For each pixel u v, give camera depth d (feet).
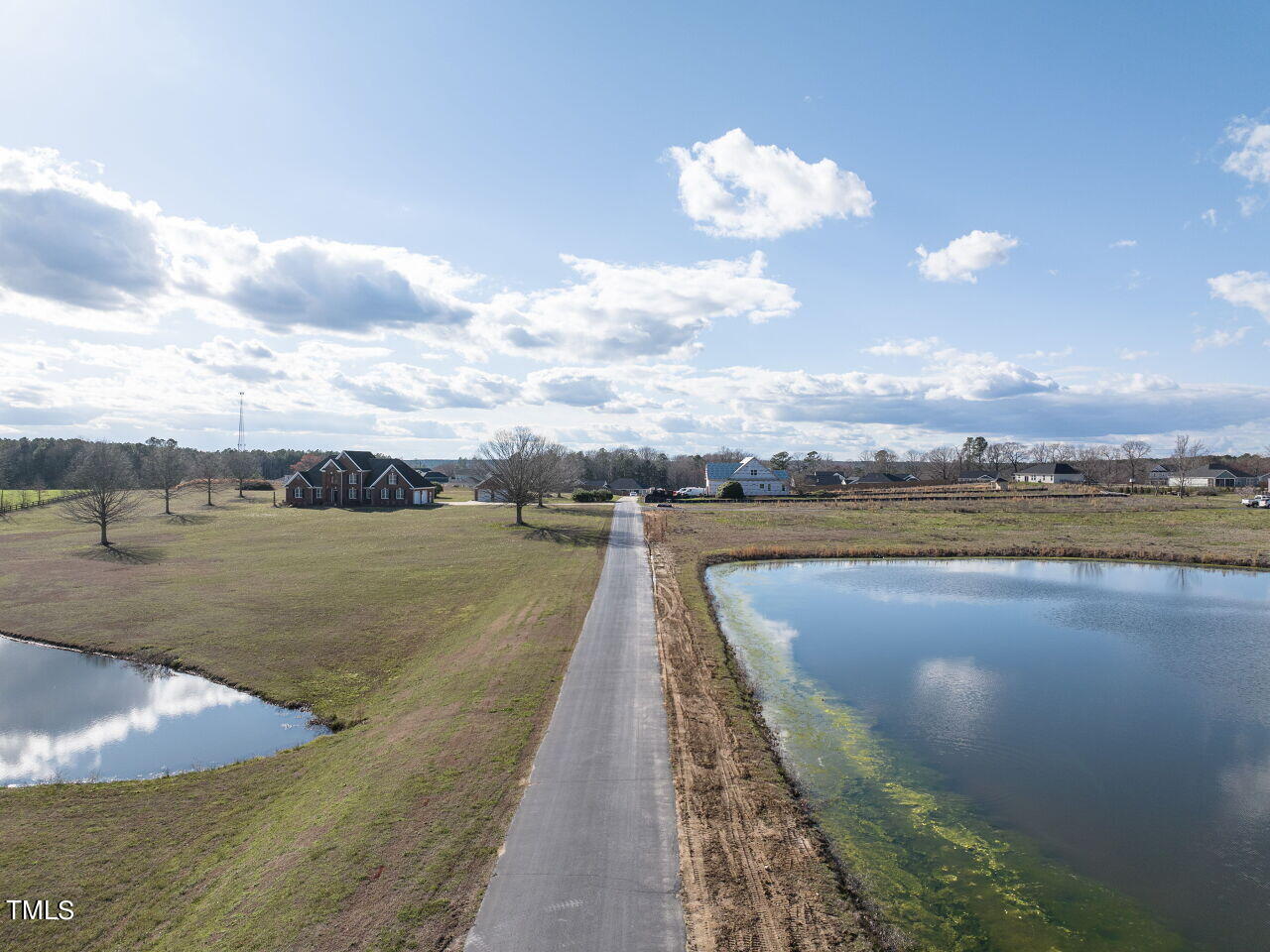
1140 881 35.65
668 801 38.65
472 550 137.49
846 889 32.96
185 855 37.01
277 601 93.97
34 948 29.50
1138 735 55.11
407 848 33.86
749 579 124.26
